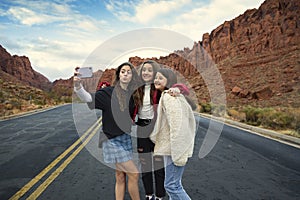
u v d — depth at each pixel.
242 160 4.73
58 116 14.41
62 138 7.02
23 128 9.20
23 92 39.66
